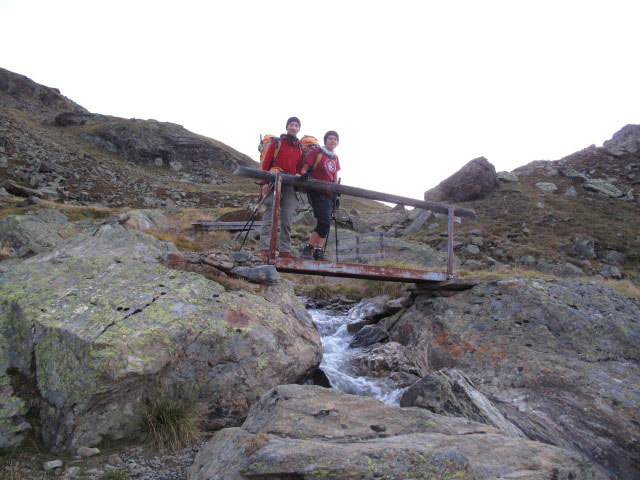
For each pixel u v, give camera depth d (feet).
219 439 9.53
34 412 10.37
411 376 18.02
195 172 239.09
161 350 11.42
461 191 103.35
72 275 14.33
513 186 105.29
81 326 11.28
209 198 150.10
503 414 14.69
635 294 26.81
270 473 7.25
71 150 176.04
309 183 17.39
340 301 33.14
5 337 11.86
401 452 7.63
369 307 29.66
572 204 94.58
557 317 20.83
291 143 17.98
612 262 68.33
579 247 71.92
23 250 24.14
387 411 10.54
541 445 9.36
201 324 12.73
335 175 19.24
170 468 9.45
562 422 14.70
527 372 17.60
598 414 14.96
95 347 10.37
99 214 52.70
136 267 15.25
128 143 233.35
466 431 9.94
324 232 18.88
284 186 18.02
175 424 10.82
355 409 10.50
